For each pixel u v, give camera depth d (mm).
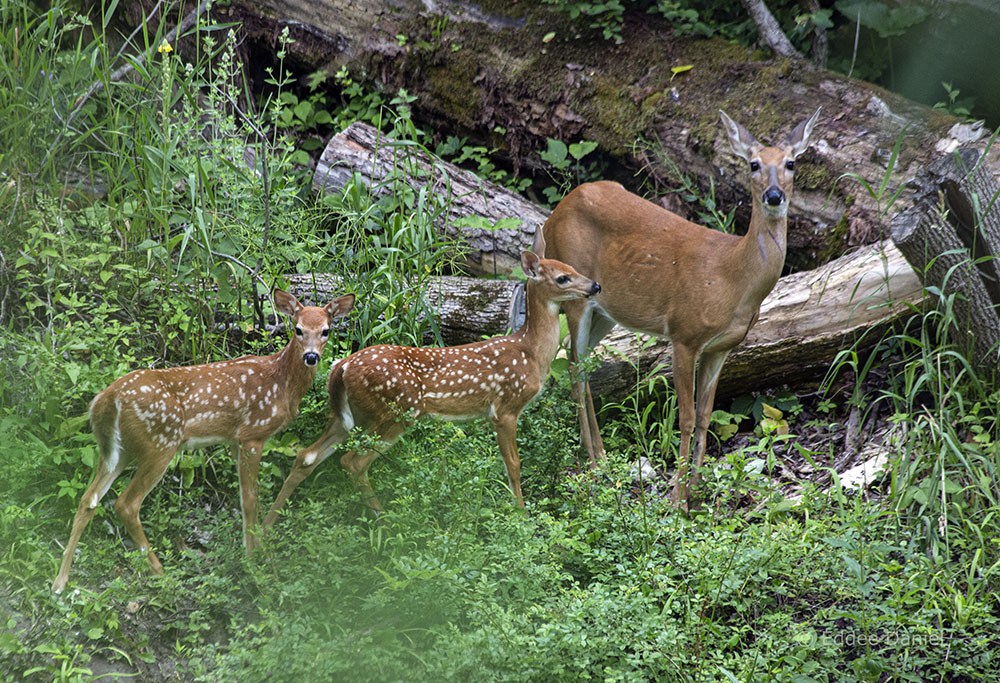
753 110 14250
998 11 14727
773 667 8156
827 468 10609
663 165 14641
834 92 14148
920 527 9766
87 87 12867
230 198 11969
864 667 8289
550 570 8773
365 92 16516
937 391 11102
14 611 8375
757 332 12180
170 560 9250
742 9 16547
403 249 12555
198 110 12609
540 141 15531
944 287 10656
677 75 14898
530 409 11328
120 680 8227
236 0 16328
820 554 9234
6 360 9875
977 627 8664
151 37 15773
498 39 15828
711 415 12242
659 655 7922
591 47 15547
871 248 12336
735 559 9039
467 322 12617
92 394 9945
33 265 11008
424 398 9984
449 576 8469
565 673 8031
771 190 10406
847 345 12125
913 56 15734
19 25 13383
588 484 10180
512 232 13875
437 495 9305
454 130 16203
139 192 11703
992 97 15359
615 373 12367
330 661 7949
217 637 8789
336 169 14164
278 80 16953
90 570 8953
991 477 10000
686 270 11086
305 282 12359
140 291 11188
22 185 11625
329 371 10414
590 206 11859
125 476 9758
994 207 10398
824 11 15602
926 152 13078
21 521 8977
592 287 10453
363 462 9656
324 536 9086
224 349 11070
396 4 16297
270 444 10266
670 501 10695
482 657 7992
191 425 9062
